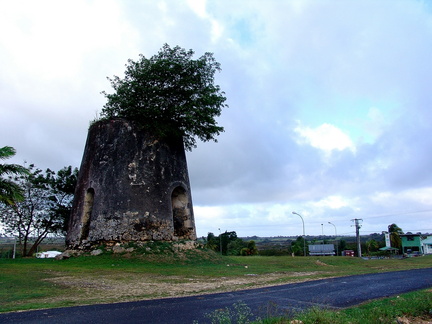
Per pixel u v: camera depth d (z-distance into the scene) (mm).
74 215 23891
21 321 7391
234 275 16344
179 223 24422
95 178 23031
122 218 21500
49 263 19578
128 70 23594
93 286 12195
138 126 23656
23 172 19625
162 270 17094
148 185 22688
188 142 25922
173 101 23562
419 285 13133
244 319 7523
